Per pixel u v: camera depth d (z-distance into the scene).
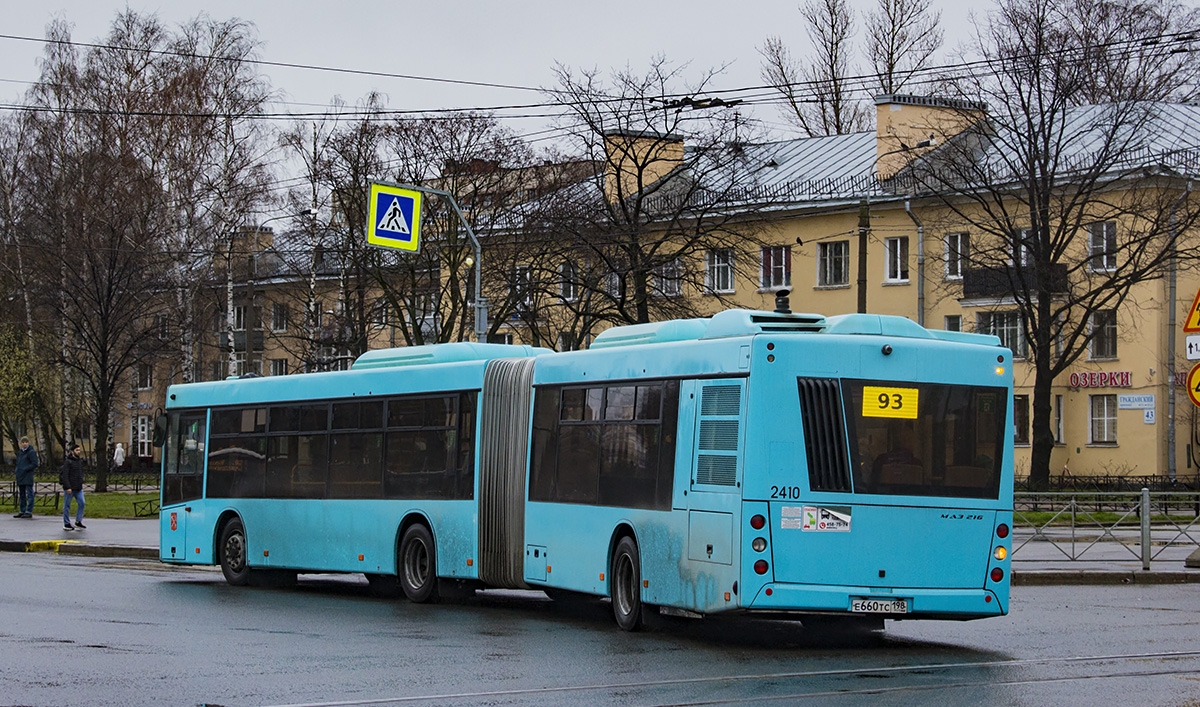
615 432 15.41
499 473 17.56
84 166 52.16
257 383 22.06
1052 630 14.63
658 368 14.76
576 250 41.59
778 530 12.97
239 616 16.31
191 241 51.84
